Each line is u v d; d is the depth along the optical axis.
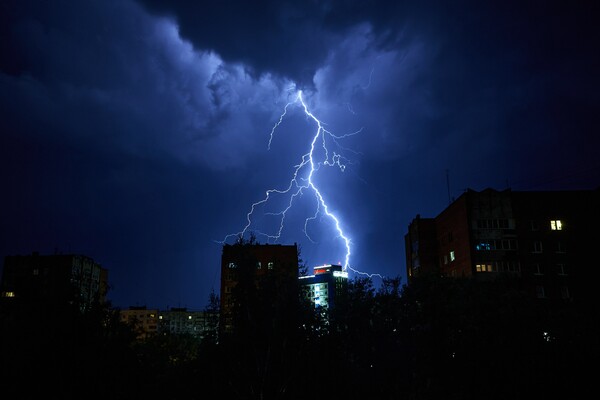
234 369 17.86
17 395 14.82
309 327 19.59
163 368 27.72
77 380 15.66
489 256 57.47
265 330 18.23
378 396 21.86
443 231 67.25
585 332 22.48
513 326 22.34
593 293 55.97
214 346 18.66
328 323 22.67
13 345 15.40
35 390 15.02
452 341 23.39
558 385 20.73
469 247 57.97
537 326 22.66
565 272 56.94
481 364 21.66
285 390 17.48
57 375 15.39
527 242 57.94
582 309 28.77
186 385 19.33
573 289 56.25
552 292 56.03
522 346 21.72
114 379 16.64
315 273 112.38
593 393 20.53
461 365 22.22
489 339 22.17
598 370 20.94
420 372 23.11
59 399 15.16
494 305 23.78
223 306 20.25
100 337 17.22
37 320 16.06
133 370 17.80
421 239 70.38
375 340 23.16
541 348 21.77
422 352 23.28
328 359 19.80
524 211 58.97
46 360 15.48
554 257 57.41
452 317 24.09
